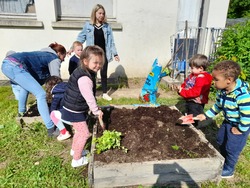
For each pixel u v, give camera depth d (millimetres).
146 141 2725
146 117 3264
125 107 3662
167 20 6020
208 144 2701
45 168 2711
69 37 5785
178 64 5699
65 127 3420
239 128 2303
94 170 2293
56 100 3238
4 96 4773
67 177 2574
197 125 3539
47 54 3396
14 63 3148
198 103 3318
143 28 6000
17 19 5641
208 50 6266
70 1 5715
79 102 2498
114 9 5906
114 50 4656
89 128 3469
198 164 2426
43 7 5449
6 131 3410
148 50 6234
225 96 2371
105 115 3354
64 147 3156
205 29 6184
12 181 2521
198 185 2510
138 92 5355
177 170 2416
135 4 5754
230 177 2666
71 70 4219
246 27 5094
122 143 2697
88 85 2420
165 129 2973
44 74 3541
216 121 3902
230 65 2168
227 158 2578
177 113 3400
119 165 2305
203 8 6254
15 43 5680
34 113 3807
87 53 2383
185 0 6191
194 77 3270
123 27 5906
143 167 2338
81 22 5645
